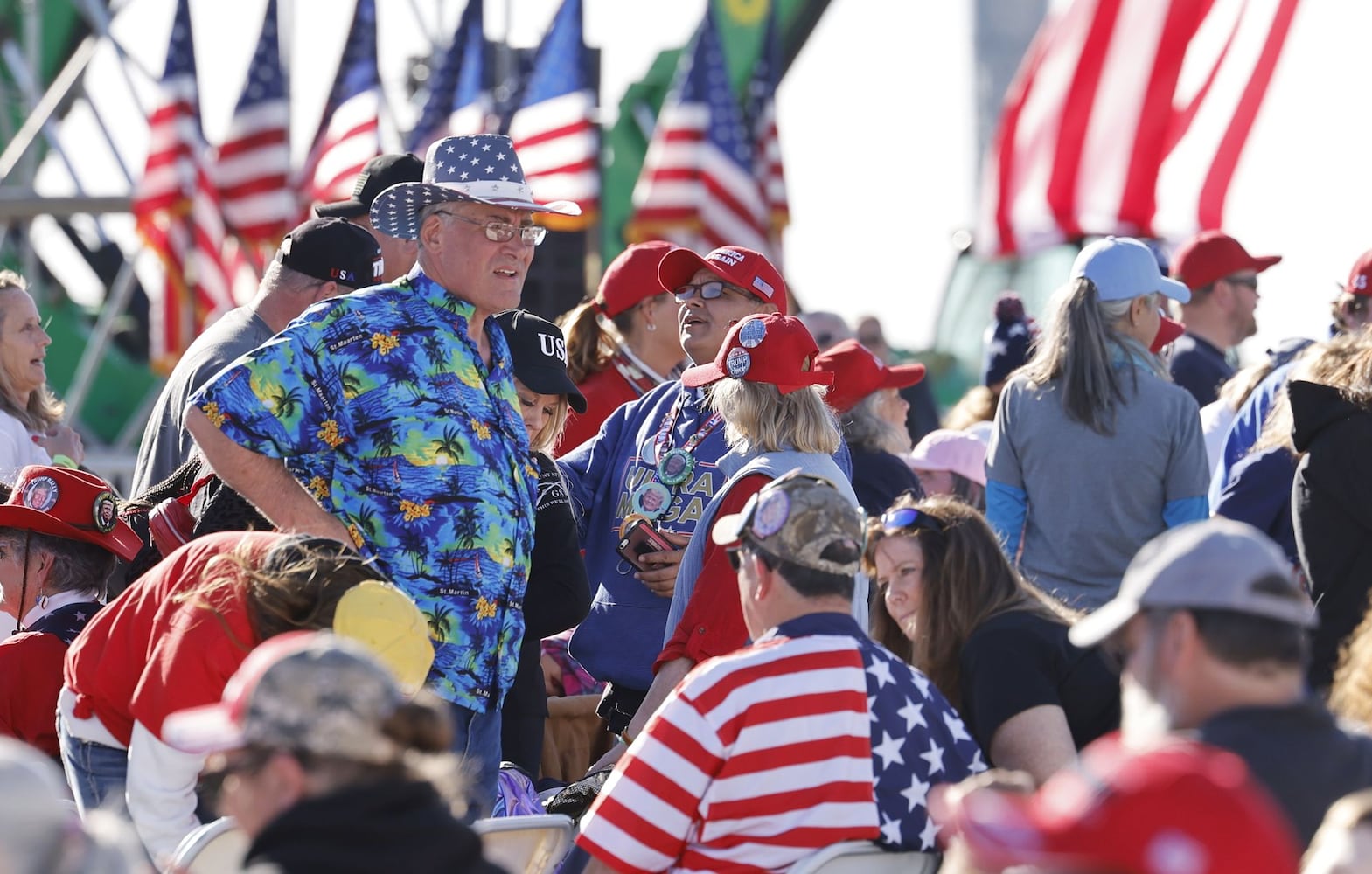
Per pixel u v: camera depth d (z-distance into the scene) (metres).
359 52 45.38
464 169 14.51
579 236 52.56
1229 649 9.20
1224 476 21.09
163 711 11.60
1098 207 35.38
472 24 46.25
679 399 17.36
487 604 14.07
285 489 13.77
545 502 16.44
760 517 12.01
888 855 11.57
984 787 8.22
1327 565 16.69
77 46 60.22
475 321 14.63
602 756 18.30
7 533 15.27
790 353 15.67
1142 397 18.45
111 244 59.34
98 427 57.19
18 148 55.41
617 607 17.19
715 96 42.59
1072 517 18.61
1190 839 6.65
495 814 15.20
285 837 7.98
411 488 13.93
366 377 14.02
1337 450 16.59
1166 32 34.88
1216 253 26.39
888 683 11.88
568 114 42.19
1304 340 23.23
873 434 20.69
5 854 7.13
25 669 14.27
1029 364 19.25
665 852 11.53
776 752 11.45
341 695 8.16
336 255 18.41
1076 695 13.45
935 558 13.96
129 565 16.20
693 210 42.09
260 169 46.16
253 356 13.76
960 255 47.25
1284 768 9.23
